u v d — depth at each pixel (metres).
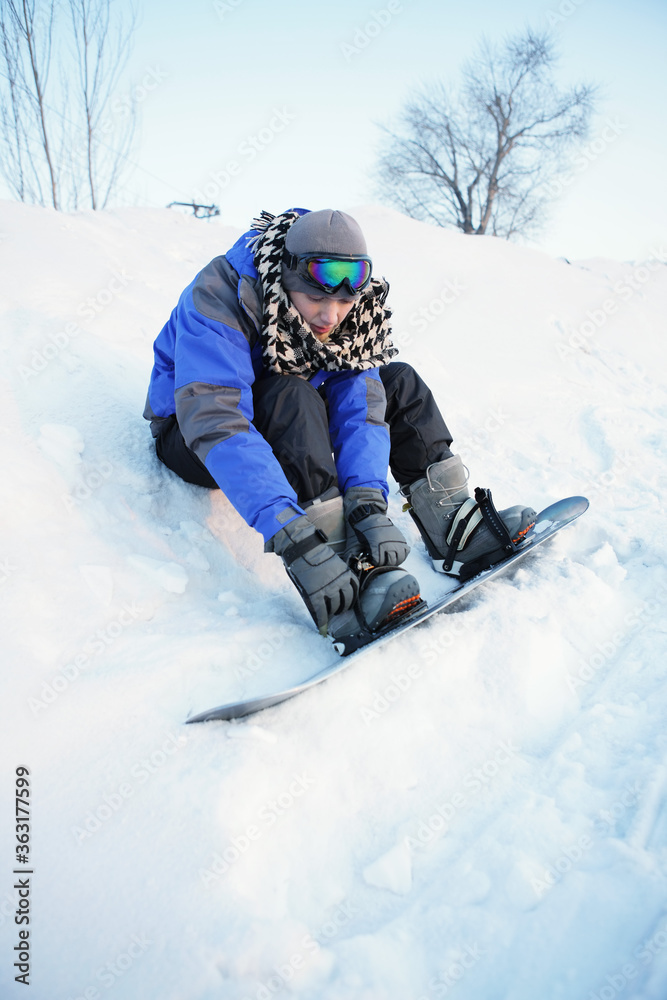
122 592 1.51
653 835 1.09
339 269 1.40
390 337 1.69
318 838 1.11
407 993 0.91
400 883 1.06
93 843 1.03
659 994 0.86
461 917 1.00
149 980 0.89
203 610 1.60
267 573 1.83
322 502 1.49
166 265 4.04
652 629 1.70
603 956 0.92
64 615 1.40
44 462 1.67
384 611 1.40
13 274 2.60
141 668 1.31
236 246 1.56
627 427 3.15
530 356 4.18
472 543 1.77
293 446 1.46
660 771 1.21
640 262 6.55
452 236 6.29
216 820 1.06
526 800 1.19
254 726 1.23
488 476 2.62
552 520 1.96
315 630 1.56
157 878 0.99
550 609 1.68
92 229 4.20
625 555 2.06
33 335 2.03
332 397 1.66
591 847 1.10
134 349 2.43
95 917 0.95
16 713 1.19
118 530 1.68
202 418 1.39
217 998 0.88
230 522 1.91
